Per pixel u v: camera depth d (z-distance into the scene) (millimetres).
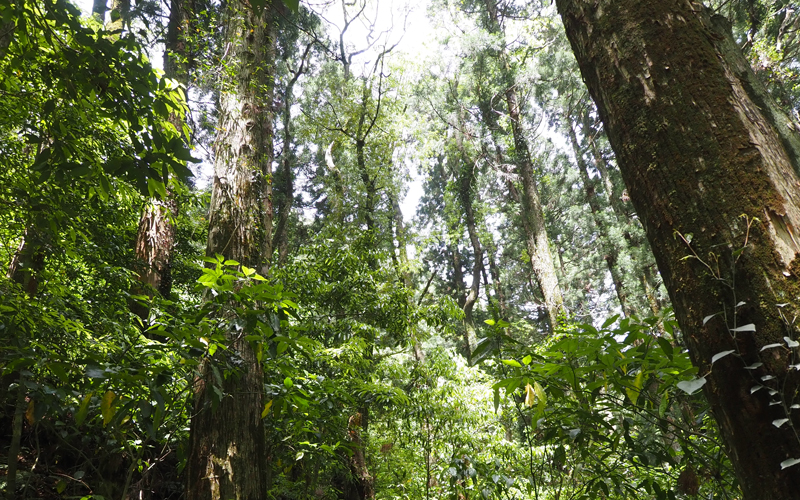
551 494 3383
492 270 23609
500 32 13492
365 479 6344
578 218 19422
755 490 1118
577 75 13273
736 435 1164
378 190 12195
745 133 1281
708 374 1219
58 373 1909
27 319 2236
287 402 2777
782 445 1070
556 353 2020
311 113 13188
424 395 5488
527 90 13555
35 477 3402
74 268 4355
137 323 3982
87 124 2768
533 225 12516
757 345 1126
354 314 6590
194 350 2141
